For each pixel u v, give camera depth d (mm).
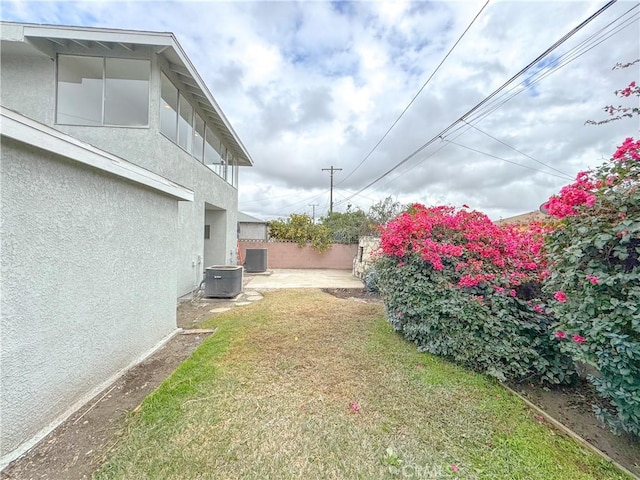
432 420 2514
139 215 3621
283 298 7555
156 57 6324
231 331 4727
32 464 1902
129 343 3436
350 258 16281
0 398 1906
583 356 2236
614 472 2066
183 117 7746
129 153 6254
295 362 3572
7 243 1956
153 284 4004
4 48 6039
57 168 2365
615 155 2201
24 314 2080
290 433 2277
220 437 2205
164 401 2648
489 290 3479
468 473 1948
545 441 2348
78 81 6312
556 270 2557
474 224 4113
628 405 2096
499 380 3281
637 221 1976
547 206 2521
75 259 2568
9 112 1872
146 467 1900
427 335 4008
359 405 2691
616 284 2092
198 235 8406
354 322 5309
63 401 2436
